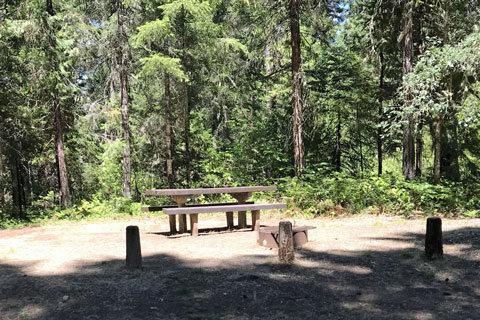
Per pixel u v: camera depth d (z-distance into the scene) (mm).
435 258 6336
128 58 19047
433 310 4398
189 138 22188
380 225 10023
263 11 16750
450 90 12500
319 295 4879
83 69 21953
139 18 18703
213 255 6910
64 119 17641
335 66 20516
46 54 15453
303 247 7410
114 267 6043
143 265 6242
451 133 15109
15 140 18297
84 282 5320
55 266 6156
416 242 7723
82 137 20016
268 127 20859
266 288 5117
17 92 16516
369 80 20281
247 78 19281
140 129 20938
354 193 12438
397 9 15172
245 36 20000
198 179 24156
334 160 21766
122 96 18875
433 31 15406
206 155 21859
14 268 6035
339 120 20828
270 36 16594
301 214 12250
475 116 12227
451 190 12508
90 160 21859
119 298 4750
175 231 9508
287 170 19188
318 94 18766
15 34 14531
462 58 11656
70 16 17422
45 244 8102
